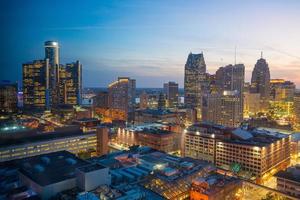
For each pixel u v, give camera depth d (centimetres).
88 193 12762
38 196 12444
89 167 14438
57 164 16162
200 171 18562
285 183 17738
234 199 17312
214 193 15738
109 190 13438
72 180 13875
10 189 13612
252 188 19788
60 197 12775
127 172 17475
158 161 19450
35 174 14500
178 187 16362
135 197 12988
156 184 16075
